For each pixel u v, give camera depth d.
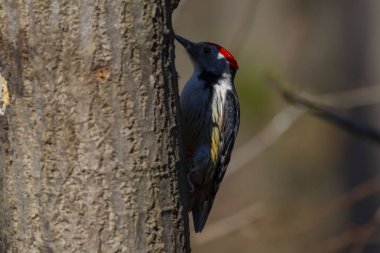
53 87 7.50
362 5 24.81
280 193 22.72
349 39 24.86
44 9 7.45
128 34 7.58
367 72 24.70
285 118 15.98
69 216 7.58
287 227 16.88
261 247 19.97
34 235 7.65
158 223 7.76
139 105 7.64
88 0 7.46
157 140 7.73
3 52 7.56
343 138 23.41
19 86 7.55
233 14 23.61
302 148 23.17
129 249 7.66
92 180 7.56
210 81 11.73
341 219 21.80
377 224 15.61
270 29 23.75
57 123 7.54
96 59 7.51
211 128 11.58
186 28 23.55
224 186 22.05
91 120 7.54
